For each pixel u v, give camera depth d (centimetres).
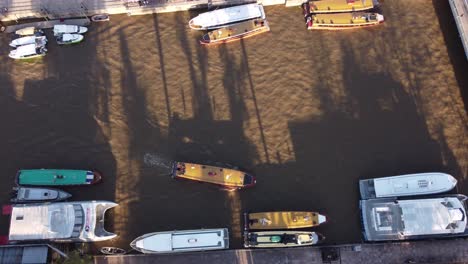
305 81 4741
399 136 4559
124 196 4438
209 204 4409
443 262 4153
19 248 4112
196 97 4722
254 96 4706
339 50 4834
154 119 4662
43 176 4384
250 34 4844
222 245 4144
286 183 4444
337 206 4366
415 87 4700
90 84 4778
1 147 4578
